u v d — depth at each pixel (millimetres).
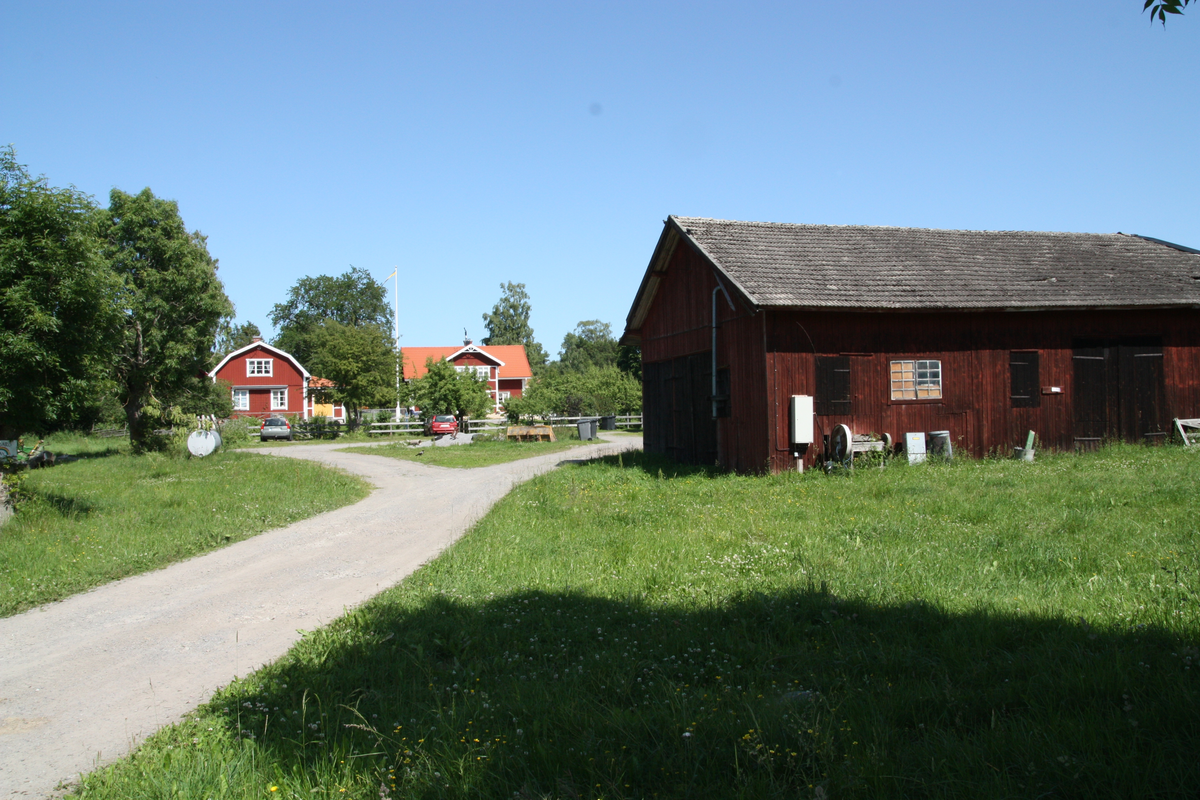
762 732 3984
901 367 17328
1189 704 3947
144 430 30984
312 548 11047
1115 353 18453
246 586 8844
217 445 27062
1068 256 20203
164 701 5488
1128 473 13219
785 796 3434
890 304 16656
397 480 20391
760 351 16562
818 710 4285
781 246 18938
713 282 18641
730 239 18953
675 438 21281
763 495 13273
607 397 53844
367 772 3912
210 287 33062
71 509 13648
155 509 14031
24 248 12242
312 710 4914
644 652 5691
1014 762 3590
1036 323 18078
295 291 91375
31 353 12086
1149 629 5258
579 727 4289
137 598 8391
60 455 32438
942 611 6117
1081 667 4641
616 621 6605
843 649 5445
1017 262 19578
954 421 17578
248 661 6293
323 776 3896
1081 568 7234
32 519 12406
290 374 61281
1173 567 6945
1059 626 5547
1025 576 7188
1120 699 4223
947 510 10539
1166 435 18641
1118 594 6297
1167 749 3566
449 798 3613
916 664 5109
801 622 6121
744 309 17094
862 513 10852
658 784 3643
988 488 12422
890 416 17203
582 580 7977
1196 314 18891
